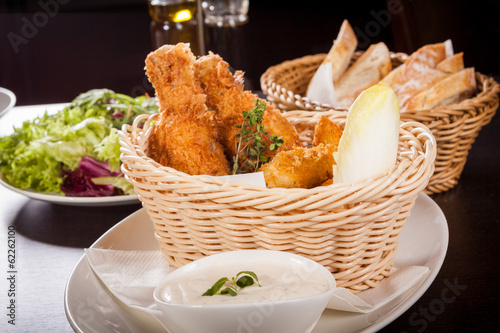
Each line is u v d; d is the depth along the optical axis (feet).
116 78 4.76
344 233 1.93
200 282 1.86
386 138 2.00
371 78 3.12
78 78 4.90
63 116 2.97
